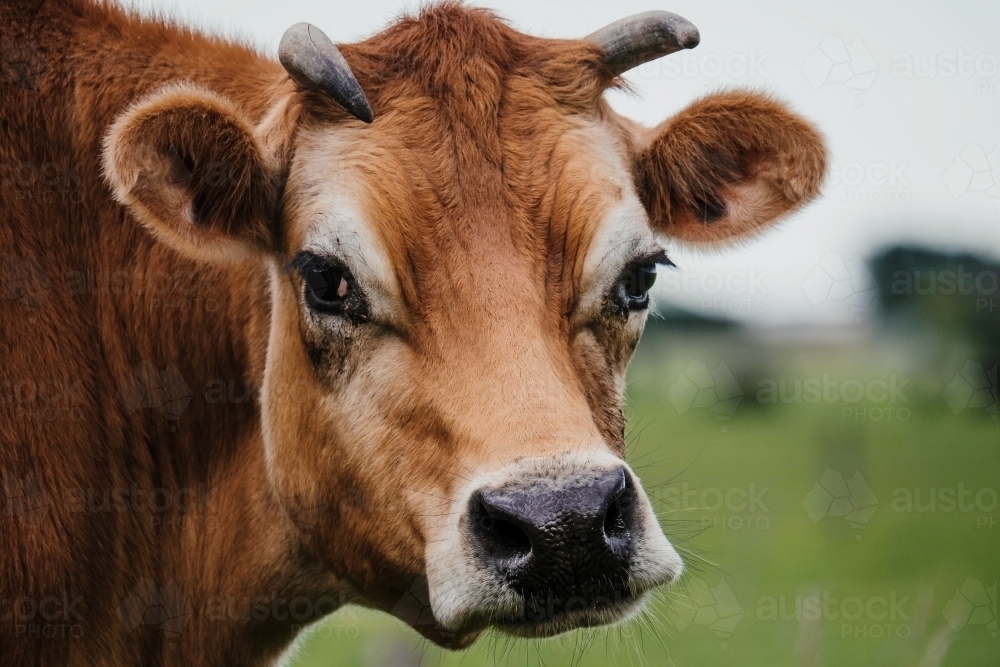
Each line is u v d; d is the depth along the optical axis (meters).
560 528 3.79
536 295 4.51
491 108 4.87
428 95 4.88
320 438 4.83
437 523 4.29
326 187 4.79
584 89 5.15
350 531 4.82
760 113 5.29
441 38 5.04
